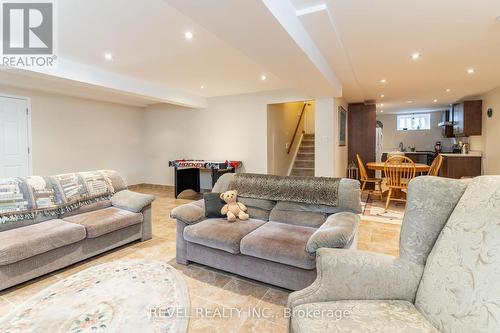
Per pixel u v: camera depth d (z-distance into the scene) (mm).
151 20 2490
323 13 2246
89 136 5969
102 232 2746
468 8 2240
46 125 5160
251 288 2189
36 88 4820
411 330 1009
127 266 2566
